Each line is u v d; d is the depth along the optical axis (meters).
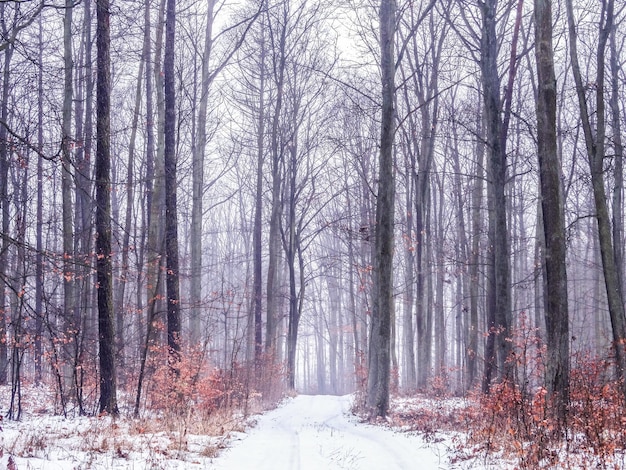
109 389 15.13
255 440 13.33
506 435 10.88
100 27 14.85
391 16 19.31
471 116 30.08
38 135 19.47
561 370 11.97
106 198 14.86
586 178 22.62
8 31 11.53
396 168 31.69
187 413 14.90
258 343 32.81
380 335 18.70
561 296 12.20
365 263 38.72
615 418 10.41
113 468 8.44
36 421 13.55
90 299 27.55
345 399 33.16
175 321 18.92
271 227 35.62
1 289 19.28
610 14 17.14
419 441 12.77
